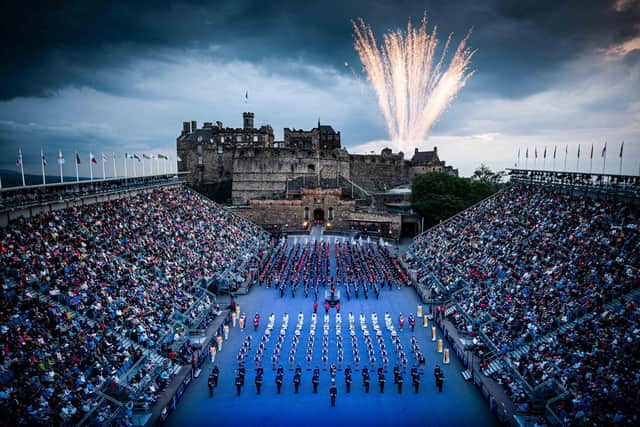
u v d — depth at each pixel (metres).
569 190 65.12
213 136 149.38
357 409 36.19
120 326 40.47
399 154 165.12
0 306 33.84
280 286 69.69
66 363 32.59
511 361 38.75
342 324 54.16
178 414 35.41
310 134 164.00
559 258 50.56
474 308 51.69
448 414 35.44
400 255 91.81
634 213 49.81
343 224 117.81
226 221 93.31
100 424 30.06
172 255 62.41
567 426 29.33
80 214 57.22
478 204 87.88
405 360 42.59
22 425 26.55
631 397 28.52
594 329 36.09
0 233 43.66
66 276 42.62
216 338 48.38
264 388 39.53
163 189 87.62
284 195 129.38
